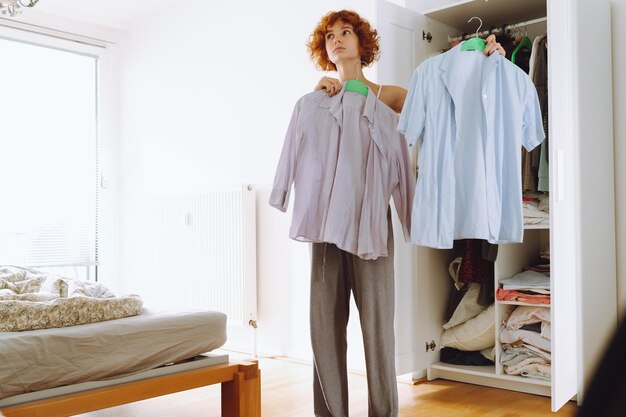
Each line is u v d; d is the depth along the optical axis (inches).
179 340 84.0
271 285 147.7
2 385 67.9
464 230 86.9
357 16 89.0
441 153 87.7
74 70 194.2
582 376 97.5
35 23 181.5
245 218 146.9
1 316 73.6
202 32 171.2
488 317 109.7
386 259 83.4
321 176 85.4
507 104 88.0
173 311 89.6
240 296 147.0
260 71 153.6
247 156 156.2
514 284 103.7
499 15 114.7
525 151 104.9
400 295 109.0
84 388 74.7
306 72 142.1
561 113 94.4
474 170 86.4
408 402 101.7
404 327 109.3
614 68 110.8
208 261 155.7
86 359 74.5
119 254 197.8
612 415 8.7
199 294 158.4
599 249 103.7
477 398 103.2
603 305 104.4
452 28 121.2
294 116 88.4
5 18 175.8
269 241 148.6
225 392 88.3
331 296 84.4
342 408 84.6
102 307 81.4
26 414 67.8
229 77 162.2
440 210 86.4
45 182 185.8
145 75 190.5
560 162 92.9
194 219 159.9
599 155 104.8
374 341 81.7
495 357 107.7
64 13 183.5
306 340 139.2
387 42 106.9
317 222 84.4
